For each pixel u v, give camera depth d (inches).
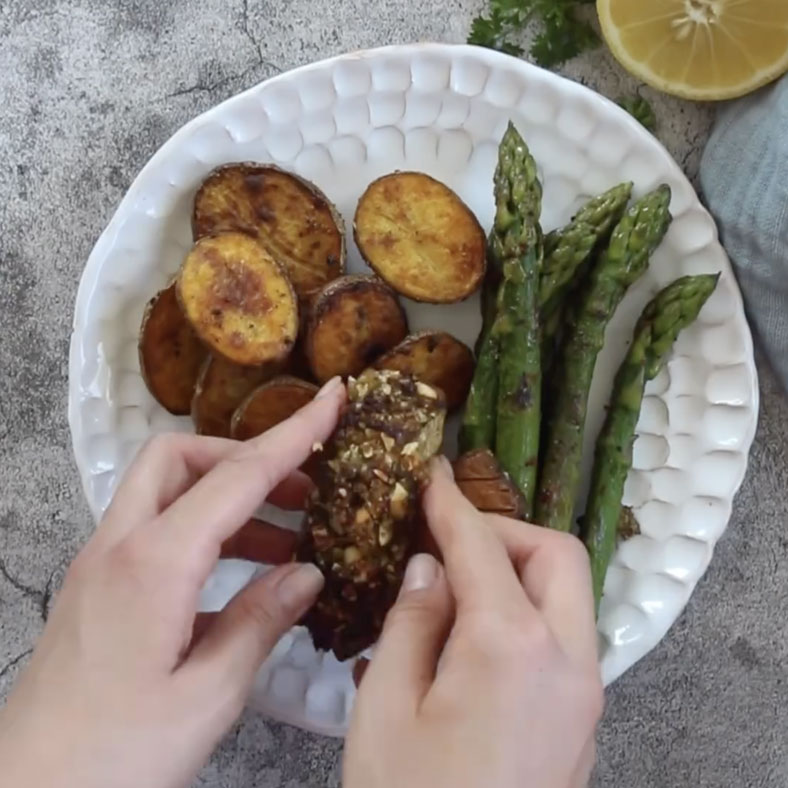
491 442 15.3
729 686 18.0
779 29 15.5
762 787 18.0
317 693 16.2
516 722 9.3
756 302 16.5
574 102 15.7
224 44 17.8
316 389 15.1
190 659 10.8
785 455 17.6
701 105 17.2
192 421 16.2
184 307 14.7
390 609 11.8
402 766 9.3
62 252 18.0
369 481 12.6
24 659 18.3
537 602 10.8
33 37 17.9
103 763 10.1
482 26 17.1
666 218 15.4
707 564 16.1
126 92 17.8
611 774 18.2
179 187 15.9
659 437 16.4
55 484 18.1
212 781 18.3
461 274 15.3
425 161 16.3
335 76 15.7
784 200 15.4
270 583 11.6
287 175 15.4
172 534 10.6
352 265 16.3
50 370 18.1
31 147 18.0
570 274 15.4
